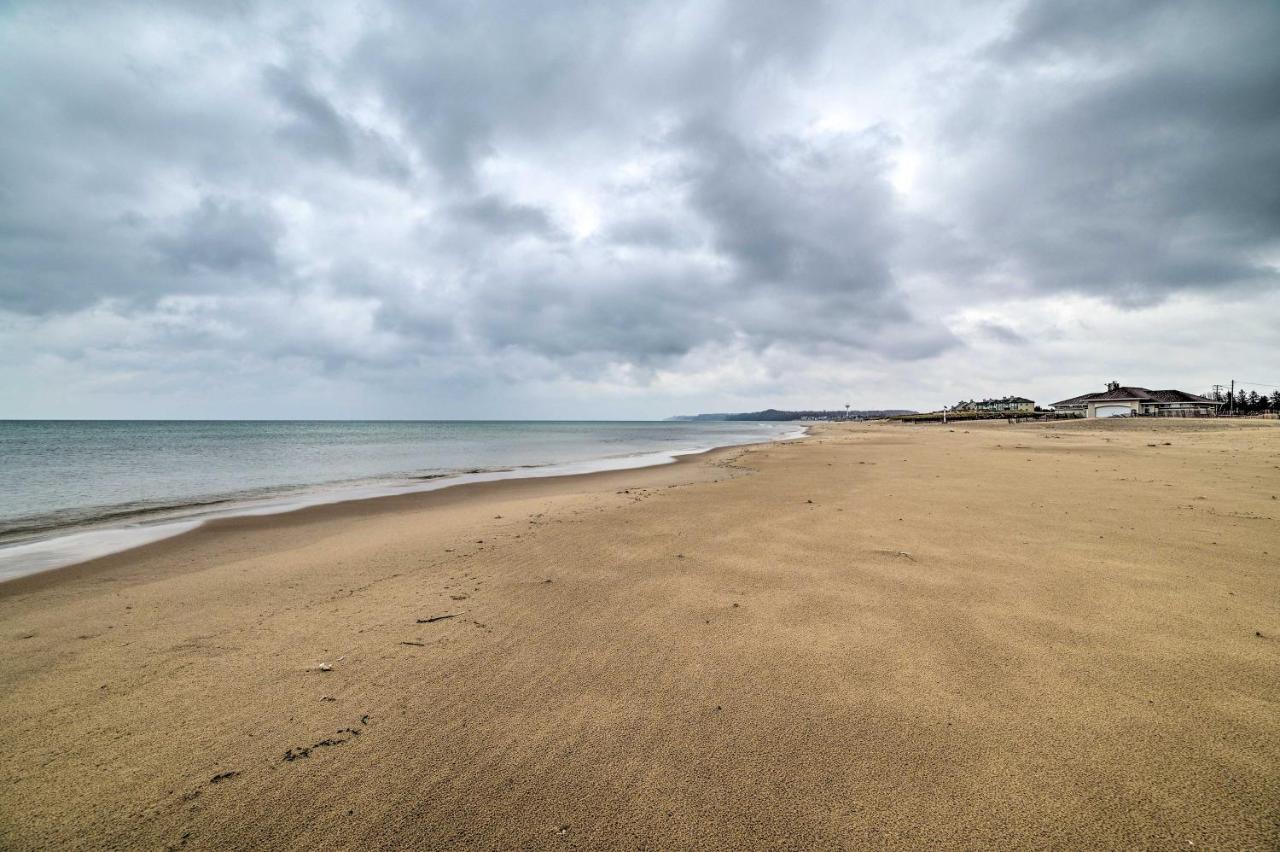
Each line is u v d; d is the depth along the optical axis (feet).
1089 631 12.29
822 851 6.51
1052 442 85.05
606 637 12.78
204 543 26.58
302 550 24.27
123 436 185.88
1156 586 15.11
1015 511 26.35
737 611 14.14
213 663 12.09
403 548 23.18
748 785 7.63
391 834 6.93
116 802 7.66
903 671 10.69
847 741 8.53
